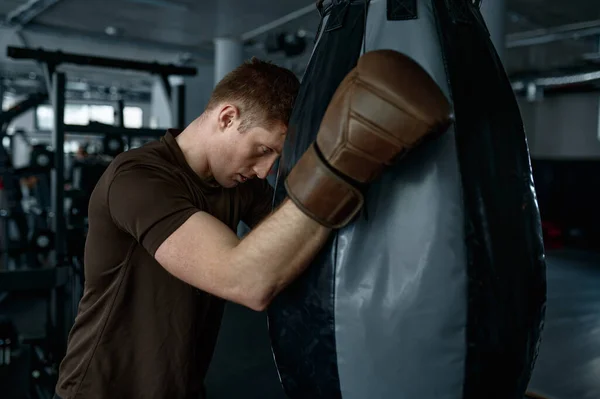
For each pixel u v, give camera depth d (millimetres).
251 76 936
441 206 708
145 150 974
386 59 647
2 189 3354
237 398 2760
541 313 806
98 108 13766
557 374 3113
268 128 939
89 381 1001
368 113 632
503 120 791
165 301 990
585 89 8938
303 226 697
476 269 704
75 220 3732
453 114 714
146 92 12039
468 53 782
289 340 825
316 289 767
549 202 8711
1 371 2336
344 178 671
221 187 1099
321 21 906
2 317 2496
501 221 740
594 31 6281
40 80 10180
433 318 704
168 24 6621
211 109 998
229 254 729
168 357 998
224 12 6004
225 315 4211
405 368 722
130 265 974
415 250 710
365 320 727
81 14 6191
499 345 729
